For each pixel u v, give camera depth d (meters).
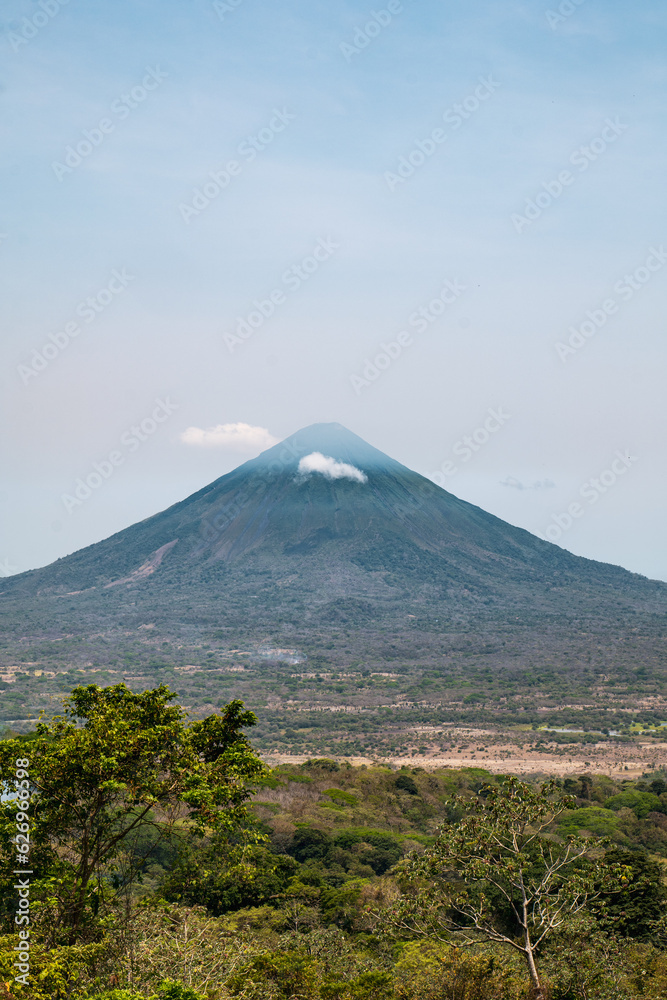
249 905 52.78
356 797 92.50
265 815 75.75
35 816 26.98
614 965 29.33
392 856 70.25
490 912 29.62
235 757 28.53
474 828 27.72
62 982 23.52
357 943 43.53
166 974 27.64
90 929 28.70
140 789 26.88
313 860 67.50
